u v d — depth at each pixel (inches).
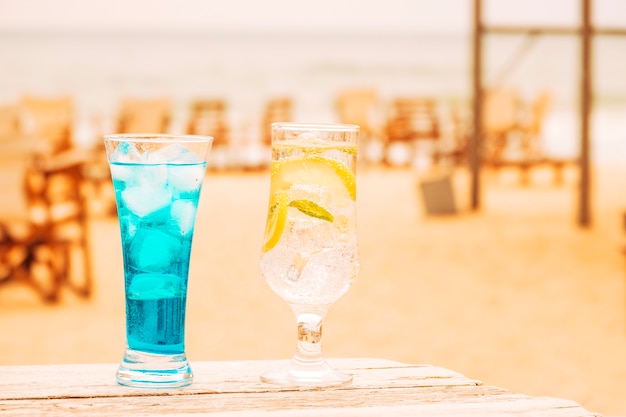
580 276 350.3
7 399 57.6
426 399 58.9
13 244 296.2
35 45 1819.6
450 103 1504.7
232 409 55.7
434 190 521.3
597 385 208.1
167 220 59.0
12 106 388.8
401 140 779.4
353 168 62.5
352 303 299.7
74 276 343.3
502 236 447.2
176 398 58.4
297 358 65.0
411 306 297.1
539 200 595.8
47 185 299.6
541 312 289.6
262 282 335.6
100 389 59.9
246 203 556.4
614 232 468.4
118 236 436.5
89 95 1469.0
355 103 789.9
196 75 1637.6
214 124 773.3
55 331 261.0
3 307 292.5
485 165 668.1
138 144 57.6
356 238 61.8
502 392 60.9
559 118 1289.4
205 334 258.2
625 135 1119.6
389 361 70.8
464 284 333.7
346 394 59.9
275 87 1588.3
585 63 498.6
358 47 1991.9
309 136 59.7
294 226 59.7
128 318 61.6
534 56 1759.4
